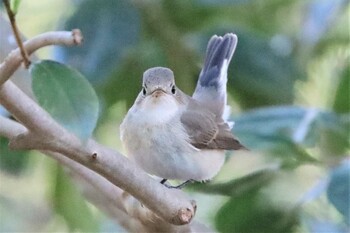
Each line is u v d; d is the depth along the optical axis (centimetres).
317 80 418
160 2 412
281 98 413
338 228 407
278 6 418
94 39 408
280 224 407
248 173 409
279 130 403
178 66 413
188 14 414
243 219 407
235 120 404
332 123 404
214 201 415
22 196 422
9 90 381
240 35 413
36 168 417
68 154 383
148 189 386
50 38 381
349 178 397
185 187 406
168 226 391
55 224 422
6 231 421
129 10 409
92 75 407
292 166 404
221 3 411
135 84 413
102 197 403
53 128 382
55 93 381
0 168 414
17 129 387
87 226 411
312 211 408
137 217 392
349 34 419
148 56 412
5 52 401
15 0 381
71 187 411
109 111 414
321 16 417
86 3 409
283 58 414
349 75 409
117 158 385
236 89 414
